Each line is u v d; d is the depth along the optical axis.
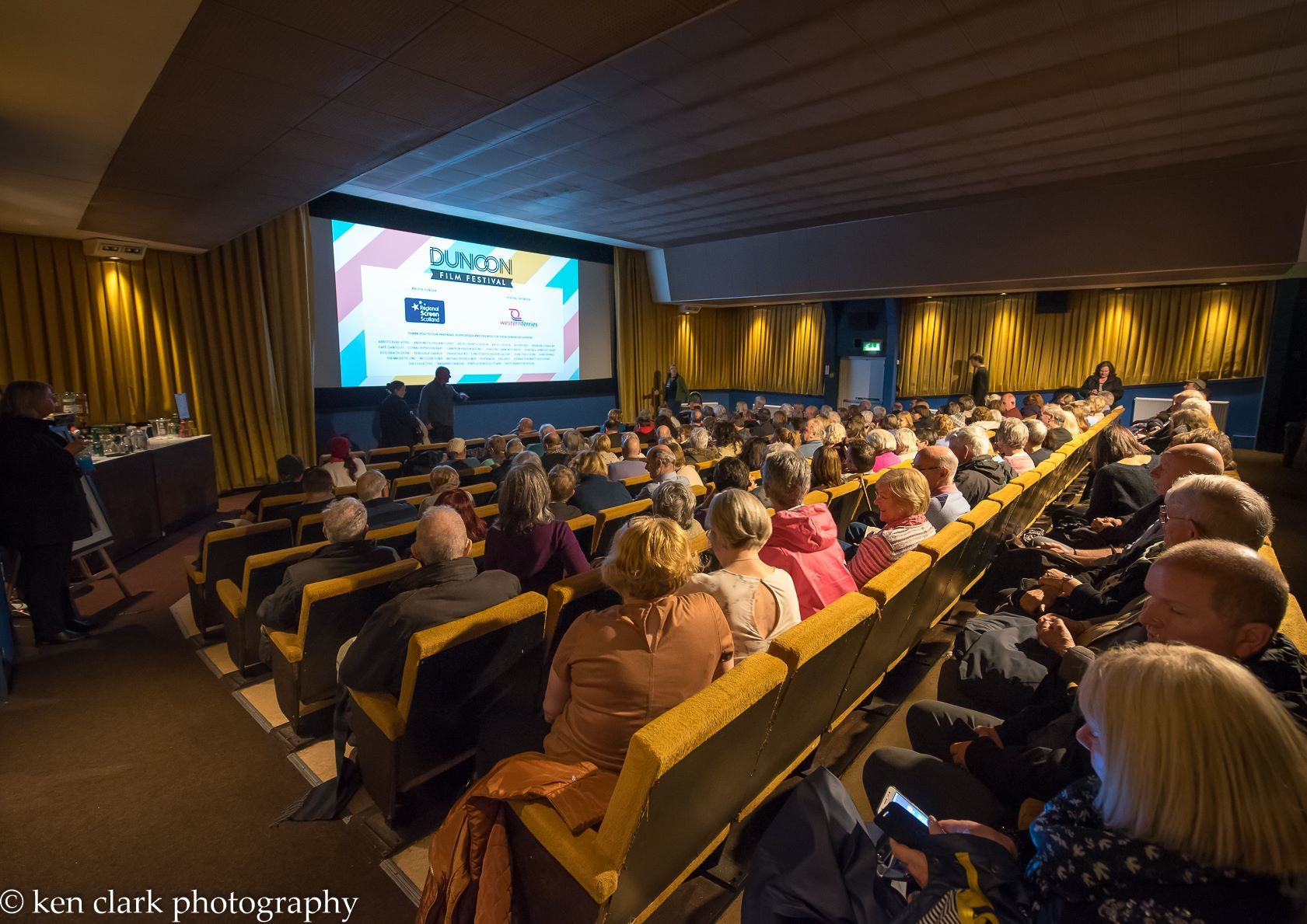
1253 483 6.75
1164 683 0.70
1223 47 3.54
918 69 3.78
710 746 1.12
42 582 2.97
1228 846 0.66
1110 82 3.99
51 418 3.40
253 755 2.15
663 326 12.59
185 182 4.11
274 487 3.73
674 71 3.80
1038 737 1.32
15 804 1.91
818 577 1.94
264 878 1.63
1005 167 5.88
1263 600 0.96
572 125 4.79
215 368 6.80
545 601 1.79
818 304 12.62
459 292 9.09
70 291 5.84
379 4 2.24
